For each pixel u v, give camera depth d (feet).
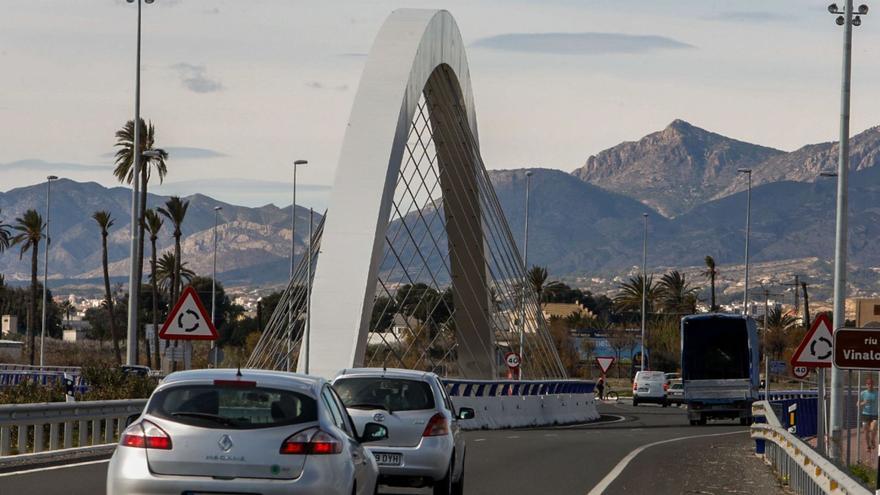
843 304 159.22
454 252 252.83
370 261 196.65
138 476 56.13
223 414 57.16
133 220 234.17
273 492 55.72
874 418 159.22
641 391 400.47
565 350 588.50
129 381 190.60
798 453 97.35
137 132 240.53
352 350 191.62
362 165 202.39
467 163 246.68
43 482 92.22
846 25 167.84
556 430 217.56
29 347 518.37
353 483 58.75
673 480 113.50
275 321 208.33
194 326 130.62
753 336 266.98
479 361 255.29
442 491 87.61
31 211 529.86
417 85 214.48
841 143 163.53
